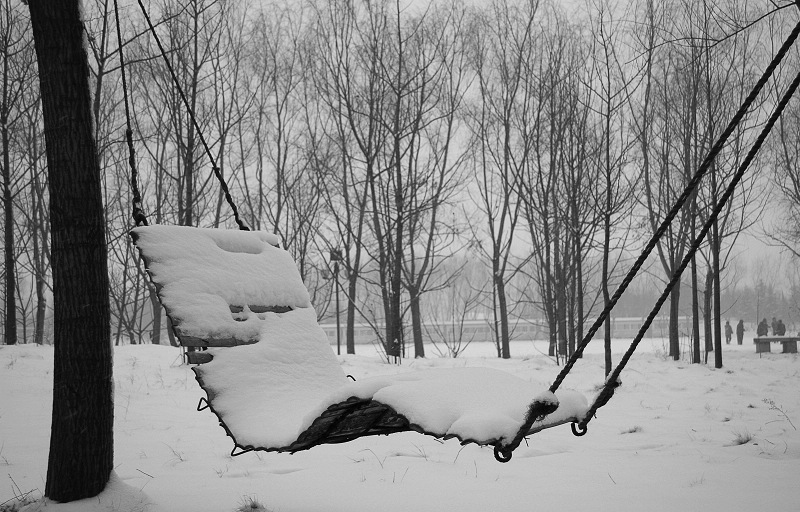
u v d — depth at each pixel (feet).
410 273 81.46
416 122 70.90
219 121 79.66
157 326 79.15
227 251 18.53
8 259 56.34
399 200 68.03
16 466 21.50
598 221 59.16
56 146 17.78
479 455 23.85
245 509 16.83
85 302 17.56
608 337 52.13
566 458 23.41
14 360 42.11
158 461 22.75
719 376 50.44
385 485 19.56
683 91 61.82
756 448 24.61
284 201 87.56
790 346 81.25
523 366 58.49
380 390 11.41
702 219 59.31
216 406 14.93
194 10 61.11
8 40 57.82
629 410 35.81
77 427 17.28
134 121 74.13
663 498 17.92
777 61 11.25
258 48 86.94
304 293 18.69
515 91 82.23
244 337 16.80
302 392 15.98
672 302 68.69
